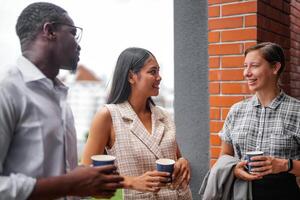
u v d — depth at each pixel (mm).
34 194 1173
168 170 1774
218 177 2152
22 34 1382
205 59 3023
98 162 1512
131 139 2008
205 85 3029
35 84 1339
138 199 1956
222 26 2891
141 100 2119
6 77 1277
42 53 1369
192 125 3088
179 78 3141
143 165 1993
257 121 2156
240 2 2811
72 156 1503
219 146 2912
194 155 3078
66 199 1480
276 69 2141
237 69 2826
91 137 2021
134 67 2066
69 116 1500
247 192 2080
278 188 2029
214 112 2936
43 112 1330
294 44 3840
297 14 3902
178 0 3129
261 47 2127
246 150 2162
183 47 3121
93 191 1268
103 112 2039
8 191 1148
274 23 3131
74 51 1449
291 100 2143
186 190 2092
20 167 1272
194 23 3066
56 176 1226
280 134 2074
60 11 1406
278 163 1949
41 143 1304
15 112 1257
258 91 2160
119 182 1344
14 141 1272
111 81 2150
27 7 1397
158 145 2045
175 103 3162
